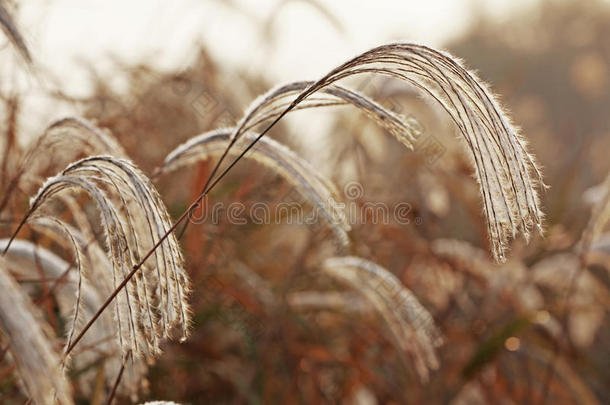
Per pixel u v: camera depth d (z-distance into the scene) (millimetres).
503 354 4090
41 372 989
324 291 4164
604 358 4805
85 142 2297
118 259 1626
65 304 2320
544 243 4246
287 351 3822
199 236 3242
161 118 3814
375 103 1778
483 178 1509
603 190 3297
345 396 3955
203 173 3057
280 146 2213
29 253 2229
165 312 1569
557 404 4062
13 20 2275
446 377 3877
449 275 4320
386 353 4035
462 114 1538
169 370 3506
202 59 3988
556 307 4180
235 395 3723
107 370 2225
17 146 2717
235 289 3658
